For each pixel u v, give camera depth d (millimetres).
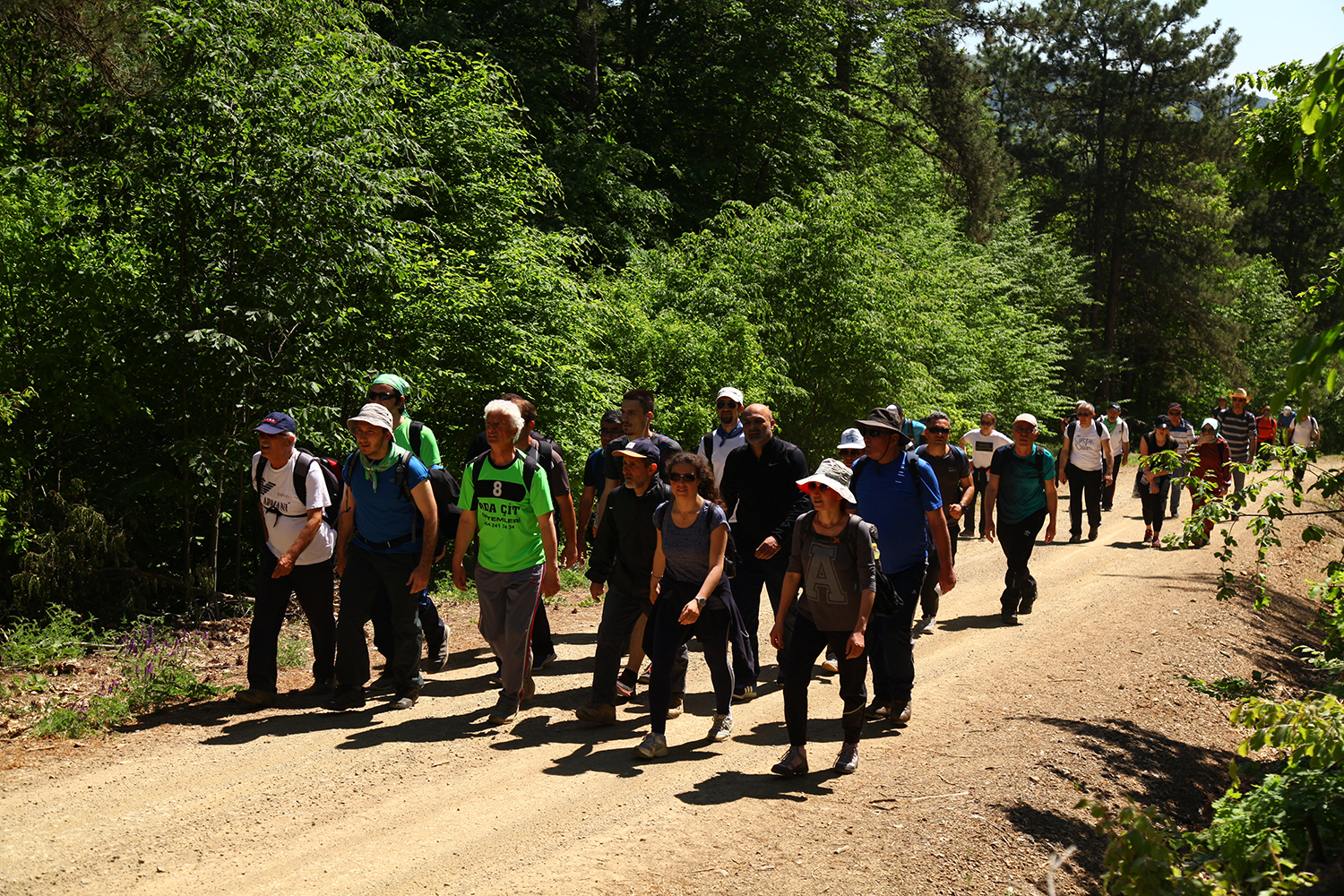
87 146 9078
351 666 6379
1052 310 36062
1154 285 40844
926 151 31984
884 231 21375
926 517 6418
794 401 16406
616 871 4219
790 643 5418
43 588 8156
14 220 8336
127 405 8773
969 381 22219
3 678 6762
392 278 9891
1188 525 7188
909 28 30188
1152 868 3527
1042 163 42438
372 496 6281
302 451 6406
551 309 12047
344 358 9953
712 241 17219
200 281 9117
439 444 11703
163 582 9047
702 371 14336
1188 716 7191
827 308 16453
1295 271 52281
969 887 4324
